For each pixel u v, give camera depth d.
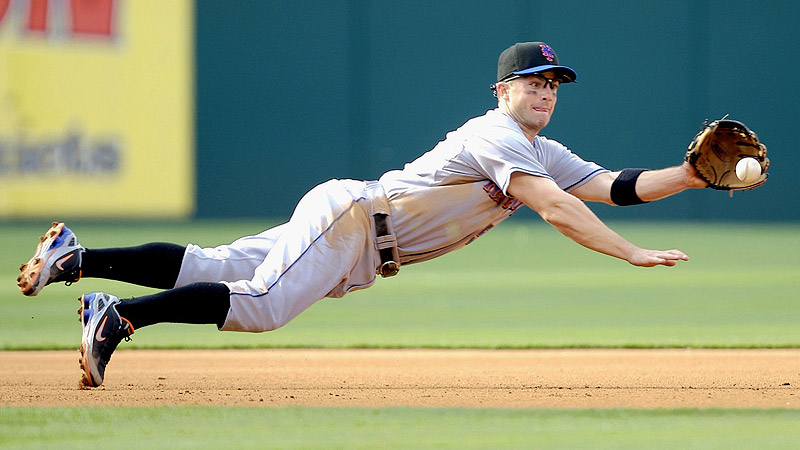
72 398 14.80
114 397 14.95
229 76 64.75
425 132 65.69
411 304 31.06
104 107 61.81
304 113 65.44
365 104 65.69
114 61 61.91
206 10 64.19
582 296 32.97
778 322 26.50
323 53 65.44
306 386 16.36
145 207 63.16
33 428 12.17
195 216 64.75
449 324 26.39
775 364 19.20
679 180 15.49
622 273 40.56
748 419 12.84
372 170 65.94
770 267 42.31
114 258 14.75
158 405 14.02
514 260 46.47
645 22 64.88
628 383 16.72
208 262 15.14
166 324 27.05
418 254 15.30
